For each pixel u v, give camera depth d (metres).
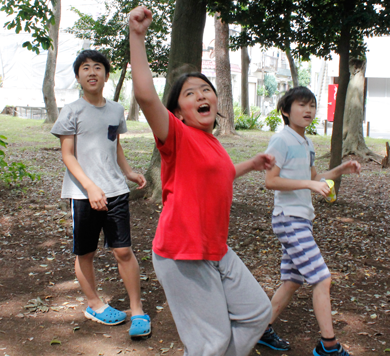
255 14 6.67
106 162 2.94
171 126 1.90
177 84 2.06
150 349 2.79
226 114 17.42
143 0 12.11
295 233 2.64
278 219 2.69
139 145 13.81
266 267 4.35
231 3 6.55
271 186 2.60
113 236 2.94
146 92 1.79
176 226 1.94
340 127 6.81
